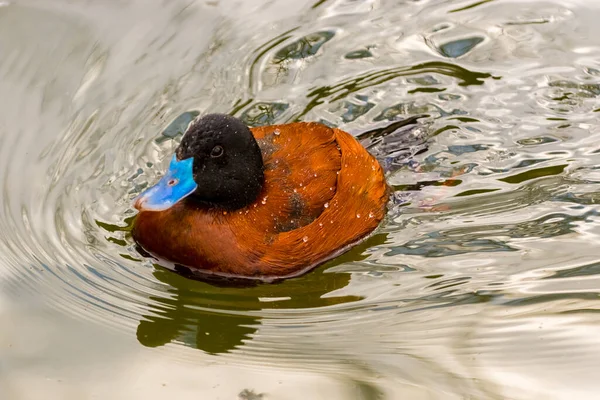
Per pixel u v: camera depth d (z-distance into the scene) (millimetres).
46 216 10977
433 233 10930
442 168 12086
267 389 8477
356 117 12953
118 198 11328
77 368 8789
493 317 9422
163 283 10125
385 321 9477
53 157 11852
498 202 11453
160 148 12094
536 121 12859
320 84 13398
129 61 13359
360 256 10570
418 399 8242
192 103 12812
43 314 9500
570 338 9008
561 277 10008
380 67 13719
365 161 10875
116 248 10562
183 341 9258
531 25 14438
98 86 12938
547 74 13562
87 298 9758
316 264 10312
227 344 9211
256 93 13141
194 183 9766
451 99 13242
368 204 10664
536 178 11859
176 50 13625
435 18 14625
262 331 9422
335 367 8766
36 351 9000
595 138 12531
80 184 11516
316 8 14641
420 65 13766
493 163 12172
